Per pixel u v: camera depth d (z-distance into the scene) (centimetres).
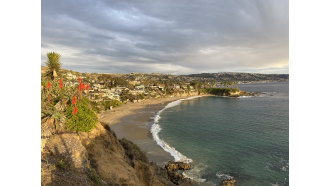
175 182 2258
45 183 752
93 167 1144
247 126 5597
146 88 18612
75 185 806
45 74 2248
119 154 1569
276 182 2448
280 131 4984
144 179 1614
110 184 1060
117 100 10788
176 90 19500
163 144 3750
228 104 11450
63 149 1073
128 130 4869
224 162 3005
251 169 2784
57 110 1460
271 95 16638
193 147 3666
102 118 6519
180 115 7556
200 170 2720
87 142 1378
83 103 1806
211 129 5194
